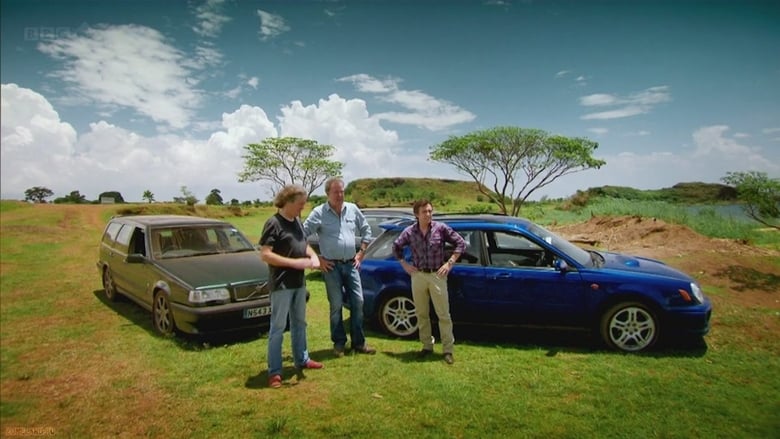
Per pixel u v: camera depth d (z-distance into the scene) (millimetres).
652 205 20203
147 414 3684
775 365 4465
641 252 12766
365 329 5977
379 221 9500
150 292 6062
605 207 23047
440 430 3367
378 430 3371
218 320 5270
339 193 4762
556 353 4895
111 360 4852
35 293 8359
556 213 30078
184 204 38875
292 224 4316
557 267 5020
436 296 4695
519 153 25203
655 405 3697
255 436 3330
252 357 4953
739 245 12328
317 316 6734
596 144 24391
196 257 6391
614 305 4887
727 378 4188
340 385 4156
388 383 4188
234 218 38500
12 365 4719
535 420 3492
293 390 4074
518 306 5137
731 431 3309
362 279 5746
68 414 3693
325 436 3316
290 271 4227
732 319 5895
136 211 34219
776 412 3568
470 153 25781
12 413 3699
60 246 16344
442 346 4930
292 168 36344
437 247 4707
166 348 5230
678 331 4746
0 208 30312
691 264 9977
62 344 5387
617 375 4281
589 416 3547
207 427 3469
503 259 5398
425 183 156625
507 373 4375
